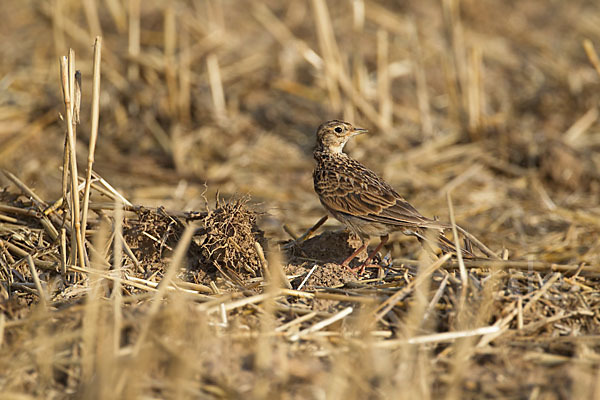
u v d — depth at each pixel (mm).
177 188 17547
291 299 10664
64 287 11086
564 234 15242
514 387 8906
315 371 8984
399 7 26188
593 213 16328
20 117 20484
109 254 12016
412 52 22641
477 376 9109
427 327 9828
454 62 20375
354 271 11914
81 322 9469
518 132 19766
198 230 12047
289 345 9500
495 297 10102
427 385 8672
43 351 9008
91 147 10891
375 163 18578
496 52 24047
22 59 23016
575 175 17859
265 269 11305
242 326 9797
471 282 10266
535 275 10938
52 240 12336
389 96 21438
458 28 20453
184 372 8398
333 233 13094
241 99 21594
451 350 9438
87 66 21406
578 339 9719
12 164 18016
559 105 21141
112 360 8375
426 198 17172
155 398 8469
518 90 22156
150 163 18969
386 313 10094
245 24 24906
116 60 21703
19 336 9391
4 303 9977
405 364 8984
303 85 22312
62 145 19578
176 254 9773
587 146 19156
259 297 10164
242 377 8867
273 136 20234
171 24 20219
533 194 17281
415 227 12133
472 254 11555
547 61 23500
